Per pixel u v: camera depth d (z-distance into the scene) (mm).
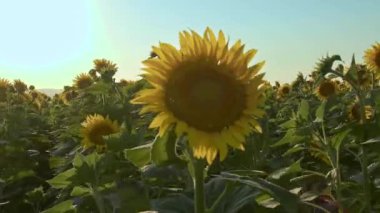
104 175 1062
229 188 661
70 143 1862
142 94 646
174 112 644
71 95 4172
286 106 2410
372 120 1228
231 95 658
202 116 644
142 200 965
